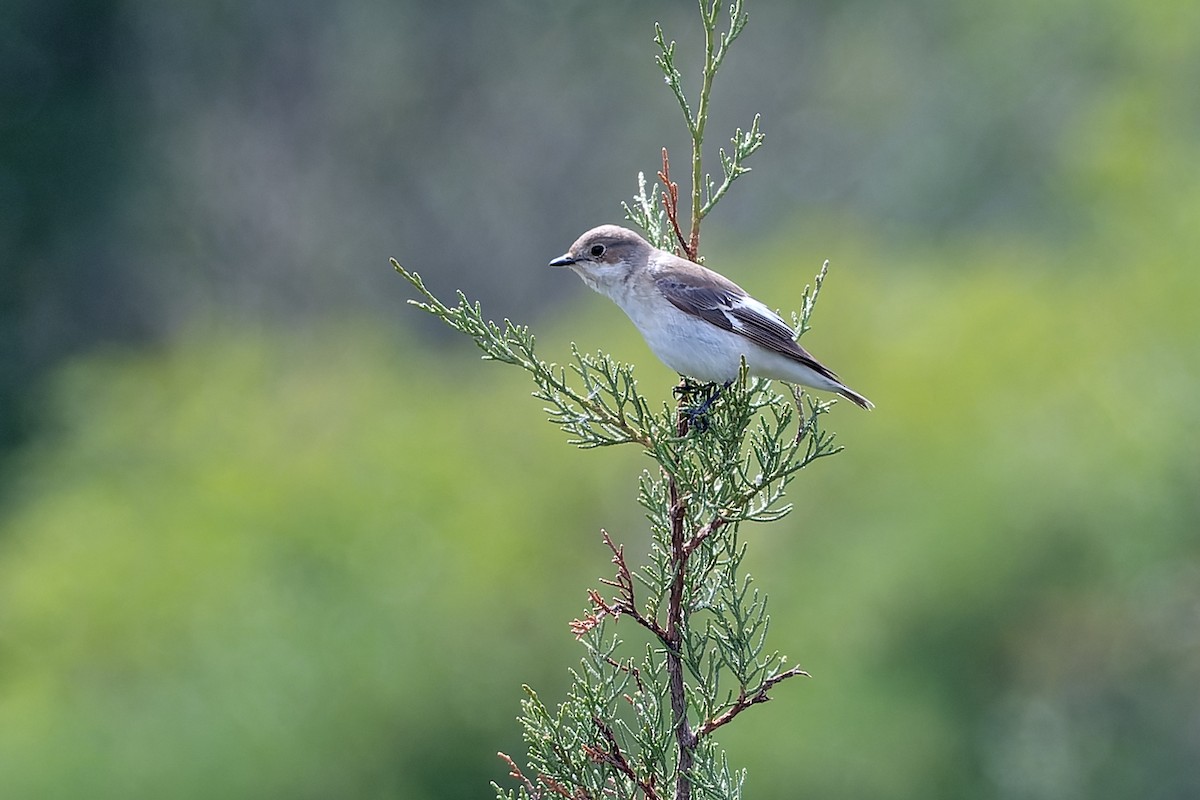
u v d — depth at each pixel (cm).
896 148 2998
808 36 3166
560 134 3253
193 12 3150
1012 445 1909
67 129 3073
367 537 1822
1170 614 1886
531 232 3253
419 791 1666
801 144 3123
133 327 3111
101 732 1684
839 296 2167
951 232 2852
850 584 1809
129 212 3111
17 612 1853
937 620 1809
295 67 3256
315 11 3234
